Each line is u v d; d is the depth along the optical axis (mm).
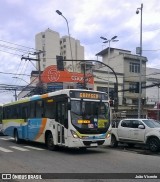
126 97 58812
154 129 18047
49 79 43188
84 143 16766
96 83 54344
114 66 61344
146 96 63844
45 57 51531
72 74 44438
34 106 21359
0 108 34094
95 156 15852
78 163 13484
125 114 39438
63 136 17344
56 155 16328
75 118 16797
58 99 18047
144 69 62781
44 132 19562
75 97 17062
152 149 17828
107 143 17531
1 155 16469
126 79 59625
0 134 34594
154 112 33719
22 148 20109
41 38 52219
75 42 51188
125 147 20578
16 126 24406
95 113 17375
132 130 19328
